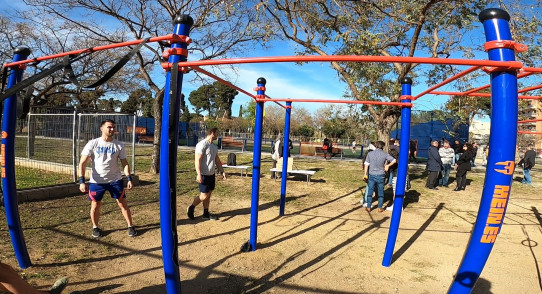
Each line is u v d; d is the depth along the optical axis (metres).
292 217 6.19
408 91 3.85
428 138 19.77
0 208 5.57
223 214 6.22
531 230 5.79
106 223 5.24
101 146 4.48
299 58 2.12
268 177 11.38
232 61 2.23
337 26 9.06
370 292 3.34
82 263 3.76
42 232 4.66
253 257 4.15
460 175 9.91
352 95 10.84
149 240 4.58
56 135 10.16
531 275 3.84
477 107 9.54
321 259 4.17
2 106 3.10
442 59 1.83
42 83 18.20
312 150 22.61
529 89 3.07
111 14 9.95
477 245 1.82
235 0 8.22
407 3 7.32
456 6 7.33
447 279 3.69
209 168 5.57
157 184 8.82
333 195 8.56
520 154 18.47
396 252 4.51
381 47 8.36
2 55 14.55
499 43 1.73
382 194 6.82
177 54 2.23
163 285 3.31
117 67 2.02
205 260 4.02
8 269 2.46
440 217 6.57
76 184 7.12
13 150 3.39
